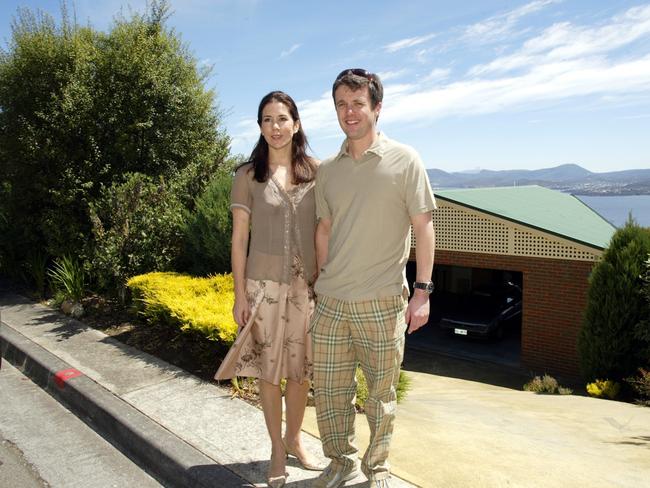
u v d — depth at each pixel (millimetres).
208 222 7020
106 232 7707
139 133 9406
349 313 2506
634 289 9508
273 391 2779
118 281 7117
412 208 2400
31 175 9023
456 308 16031
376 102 2381
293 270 2773
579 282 12312
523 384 11836
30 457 3494
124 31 9391
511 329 16672
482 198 15500
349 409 2705
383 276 2482
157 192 7914
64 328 6270
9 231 9617
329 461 3045
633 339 9578
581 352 10273
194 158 9953
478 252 13781
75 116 8750
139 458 3445
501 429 4910
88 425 3994
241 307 2764
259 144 2764
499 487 2893
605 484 3170
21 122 8852
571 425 5742
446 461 3283
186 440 3375
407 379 5832
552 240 12547
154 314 5727
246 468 3020
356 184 2439
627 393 9477
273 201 2725
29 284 9289
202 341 5016
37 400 4504
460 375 12648
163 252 7512
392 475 2924
